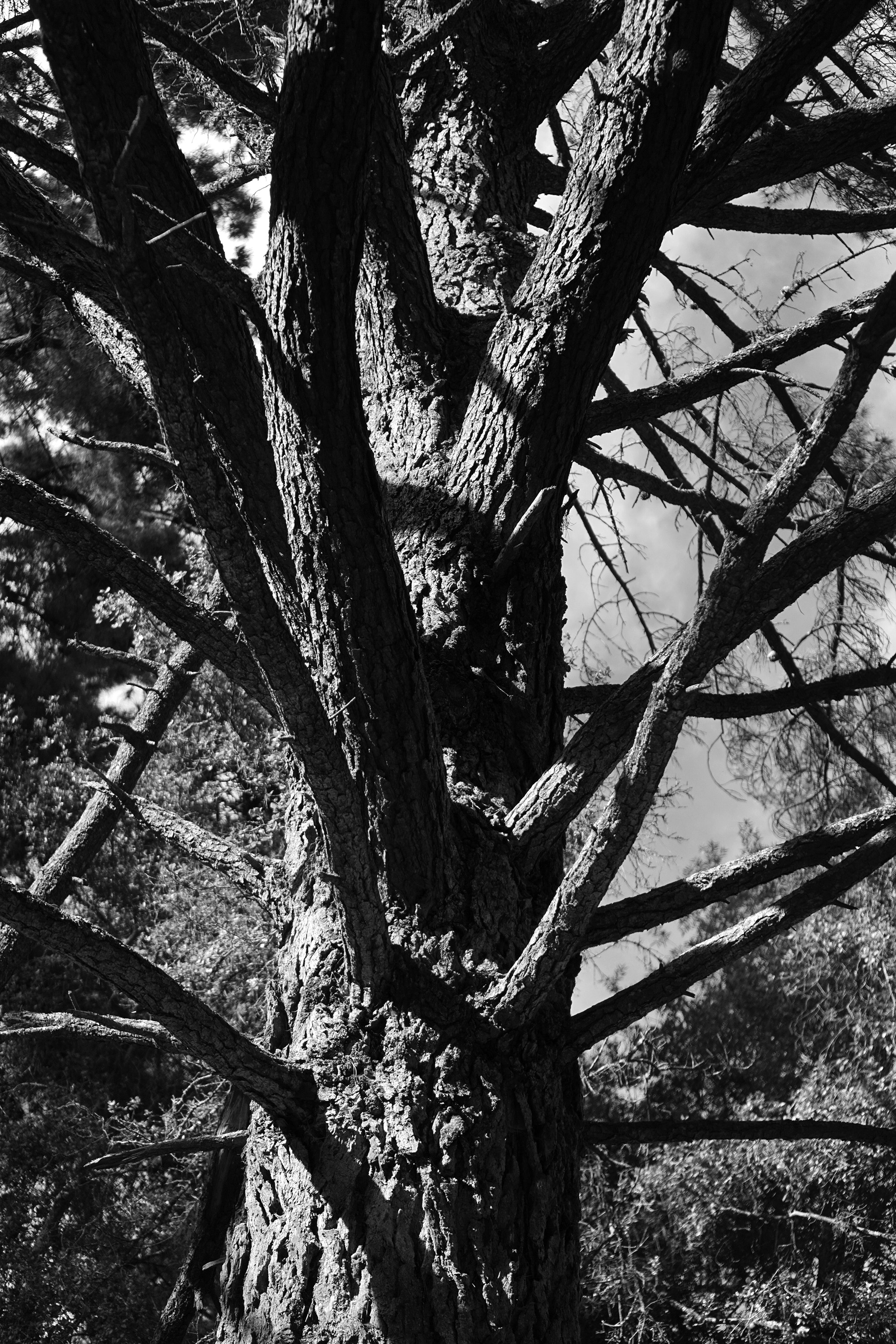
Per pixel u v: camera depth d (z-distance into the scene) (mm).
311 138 2373
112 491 12172
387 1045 2887
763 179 3990
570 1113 3115
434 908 3016
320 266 2467
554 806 3174
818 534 2459
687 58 3385
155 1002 2531
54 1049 10719
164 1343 4148
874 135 3963
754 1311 10633
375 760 2906
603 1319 10984
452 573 3502
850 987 11648
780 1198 11438
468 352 3998
